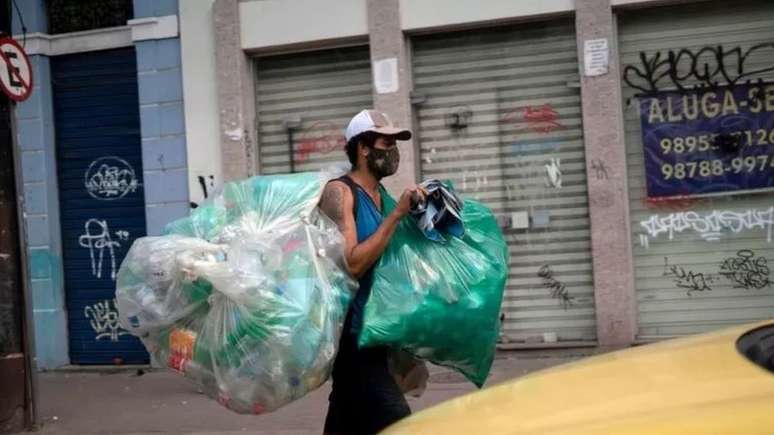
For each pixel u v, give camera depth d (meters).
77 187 11.96
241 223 5.02
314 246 4.86
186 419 8.68
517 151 10.64
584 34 10.18
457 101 10.79
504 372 9.79
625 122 10.37
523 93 10.60
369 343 4.86
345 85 11.14
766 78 10.01
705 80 10.14
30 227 11.90
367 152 5.18
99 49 11.76
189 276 4.84
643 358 3.16
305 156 11.30
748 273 10.14
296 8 10.99
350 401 5.04
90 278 11.95
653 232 10.35
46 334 11.91
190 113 11.32
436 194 4.99
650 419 2.40
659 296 10.34
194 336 4.95
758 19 10.00
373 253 4.87
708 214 10.21
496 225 5.28
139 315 5.04
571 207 10.51
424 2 10.64
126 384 10.69
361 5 10.81
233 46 11.13
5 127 8.48
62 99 11.97
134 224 11.77
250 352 4.75
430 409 3.16
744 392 2.47
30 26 11.77
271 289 4.73
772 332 3.18
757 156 10.07
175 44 11.37
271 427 8.13
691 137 10.20
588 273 10.46
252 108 11.34
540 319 10.63
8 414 8.41
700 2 10.08
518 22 10.54
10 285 8.47
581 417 2.58
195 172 11.32
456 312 4.92
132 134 11.75
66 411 9.34
